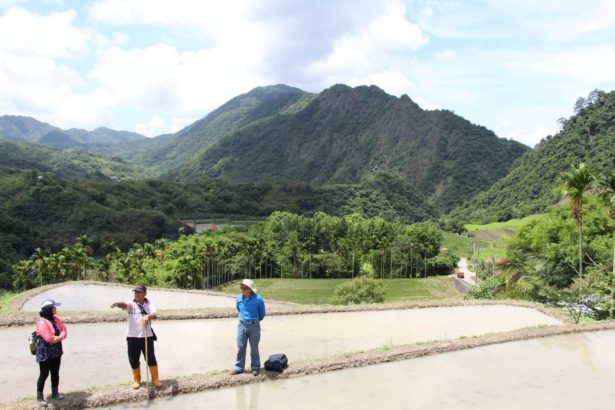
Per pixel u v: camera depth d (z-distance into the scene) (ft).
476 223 642.63
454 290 308.19
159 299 100.32
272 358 45.29
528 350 57.41
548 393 43.65
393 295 285.43
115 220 517.55
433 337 62.69
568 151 637.71
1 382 41.19
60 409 35.99
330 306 78.38
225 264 360.07
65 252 240.53
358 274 396.98
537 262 156.46
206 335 58.65
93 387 39.29
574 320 77.77
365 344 57.57
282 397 40.11
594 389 45.01
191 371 45.29
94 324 62.95
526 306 86.53
